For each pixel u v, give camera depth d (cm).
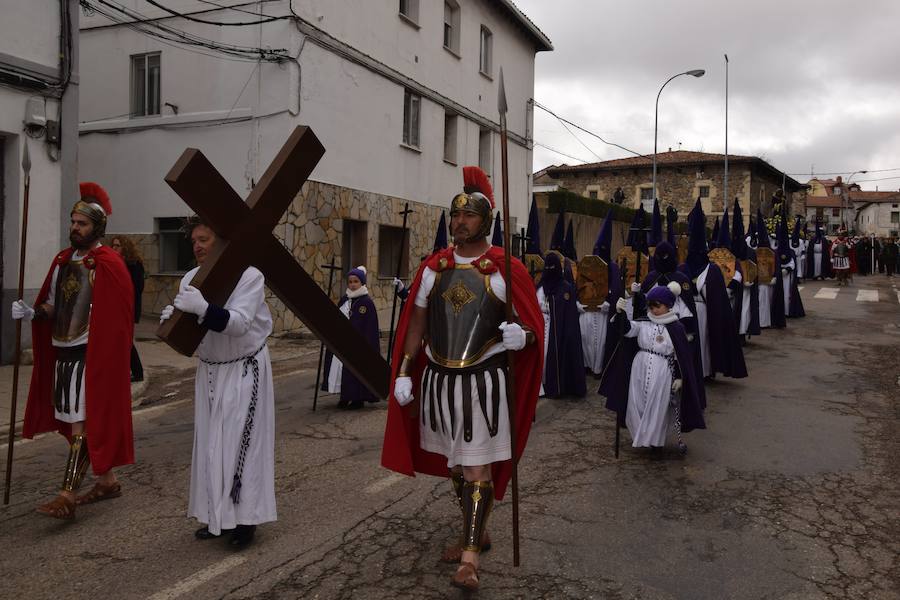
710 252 1105
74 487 432
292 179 383
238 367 386
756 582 363
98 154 1510
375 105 1591
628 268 1066
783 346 1210
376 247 1617
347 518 442
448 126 1975
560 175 4569
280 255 378
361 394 745
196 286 345
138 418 734
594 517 450
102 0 1341
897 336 1328
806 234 3081
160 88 1452
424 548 399
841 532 429
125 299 450
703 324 873
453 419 345
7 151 950
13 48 929
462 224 349
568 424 693
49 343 477
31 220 964
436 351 353
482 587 354
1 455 603
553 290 818
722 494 494
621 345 575
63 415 450
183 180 328
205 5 1384
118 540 410
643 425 567
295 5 1327
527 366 369
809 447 610
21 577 363
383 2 1602
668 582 362
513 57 2298
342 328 404
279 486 503
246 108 1361
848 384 887
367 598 340
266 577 361
